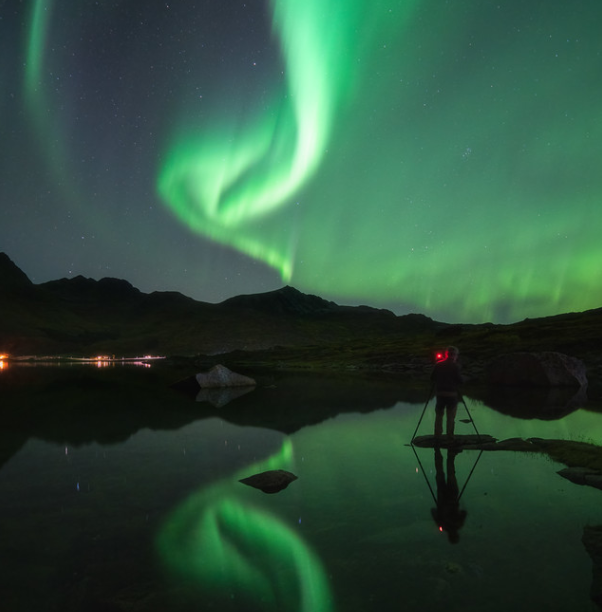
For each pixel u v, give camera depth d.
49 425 10.29
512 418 11.62
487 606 2.84
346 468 6.45
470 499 4.99
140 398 16.52
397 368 40.94
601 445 7.71
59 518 4.43
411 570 3.33
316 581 3.17
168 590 3.07
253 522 4.32
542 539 3.88
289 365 55.78
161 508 4.71
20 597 2.98
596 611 2.77
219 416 11.84
